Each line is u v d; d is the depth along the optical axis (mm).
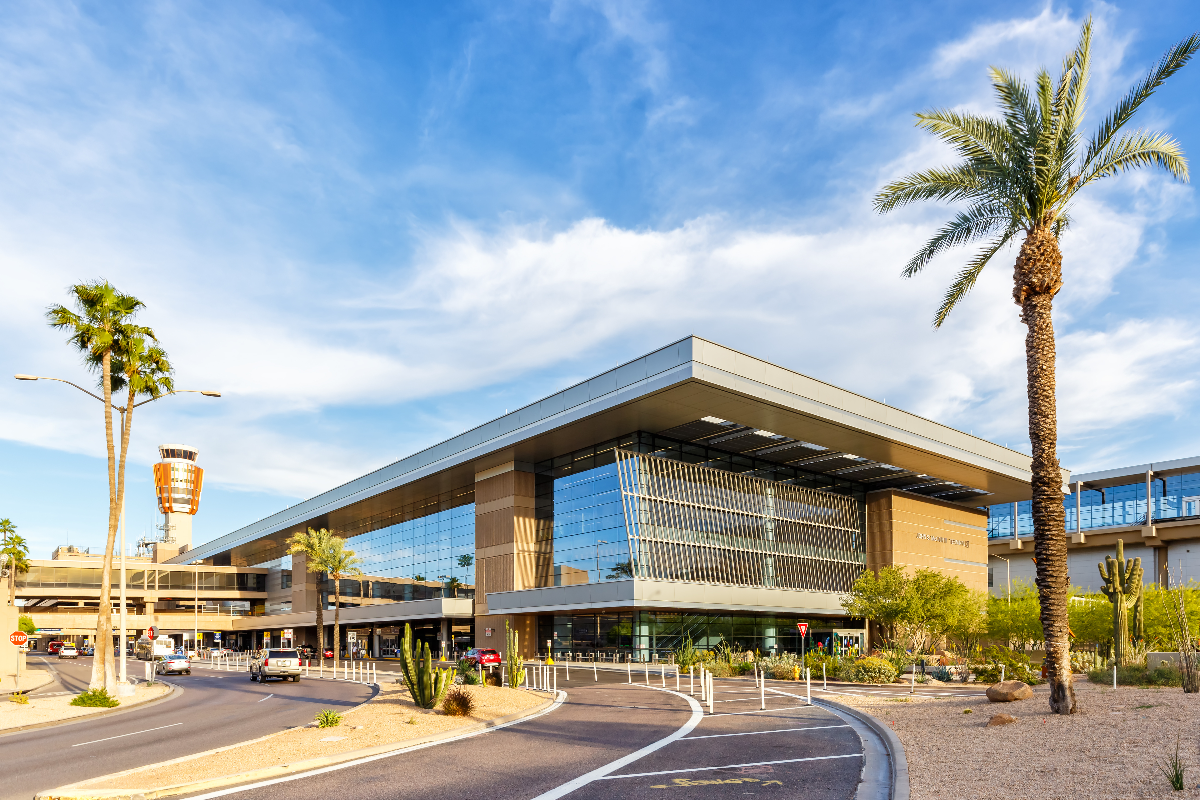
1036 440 18281
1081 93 19422
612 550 57688
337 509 89625
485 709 21906
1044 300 18859
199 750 16375
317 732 17531
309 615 93812
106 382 33812
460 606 70375
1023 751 12227
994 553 100188
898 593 52406
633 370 51438
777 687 32438
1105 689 21438
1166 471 86125
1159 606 48062
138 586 107250
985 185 20484
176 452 173000
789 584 65125
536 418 59531
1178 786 8766
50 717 24625
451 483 74938
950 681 35219
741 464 65562
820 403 54906
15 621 48531
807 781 11609
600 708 23750
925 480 73625
